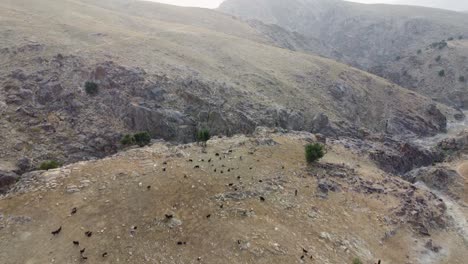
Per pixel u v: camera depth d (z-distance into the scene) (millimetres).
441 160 67000
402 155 61969
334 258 27922
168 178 32938
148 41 93250
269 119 74062
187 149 40594
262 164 39156
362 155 54562
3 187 42906
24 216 27250
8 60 68812
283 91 90438
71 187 30766
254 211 30734
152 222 27438
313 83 101375
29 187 30953
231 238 26969
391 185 43094
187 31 116938
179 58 88875
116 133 59844
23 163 48844
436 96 144875
